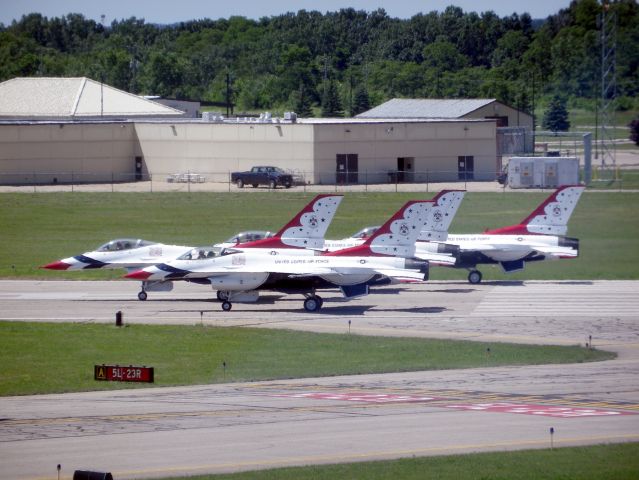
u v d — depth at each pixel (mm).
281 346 161375
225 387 135125
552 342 163375
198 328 176375
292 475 95000
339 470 96438
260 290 194750
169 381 139250
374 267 195125
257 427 112250
